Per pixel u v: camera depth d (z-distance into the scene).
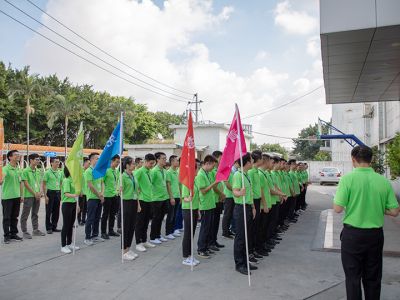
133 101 45.97
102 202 7.90
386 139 17.41
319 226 9.76
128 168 6.59
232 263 6.09
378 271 3.63
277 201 7.49
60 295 4.61
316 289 4.81
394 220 10.04
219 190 7.18
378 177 3.66
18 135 34.59
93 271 5.61
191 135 6.02
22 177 8.12
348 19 7.01
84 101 39.81
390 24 6.78
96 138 42.47
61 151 30.14
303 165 12.80
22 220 8.19
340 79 10.62
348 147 31.17
